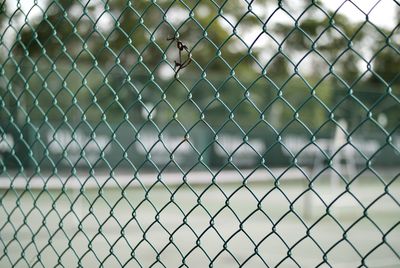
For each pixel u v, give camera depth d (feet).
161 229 21.39
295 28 5.11
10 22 7.52
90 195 28.94
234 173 40.27
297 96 44.34
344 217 26.94
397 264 16.29
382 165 44.50
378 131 44.11
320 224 24.08
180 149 41.73
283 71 61.16
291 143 43.91
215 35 63.93
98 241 18.29
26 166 32.83
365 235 21.53
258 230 22.30
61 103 36.29
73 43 49.26
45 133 35.40
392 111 44.32
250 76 66.03
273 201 31.50
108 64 52.90
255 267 15.48
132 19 50.83
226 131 42.88
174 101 41.06
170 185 34.45
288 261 16.47
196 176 37.11
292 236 21.03
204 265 15.35
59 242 17.92
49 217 22.45
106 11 6.63
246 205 29.81
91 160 38.68
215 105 42.32
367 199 33.42
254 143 43.09
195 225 22.94
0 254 15.85
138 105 39.68
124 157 6.51
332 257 17.20
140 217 24.14
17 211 23.53
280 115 44.06
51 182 30.86
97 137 38.68
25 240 18.10
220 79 42.47
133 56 54.19
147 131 40.45
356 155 43.14
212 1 5.66
